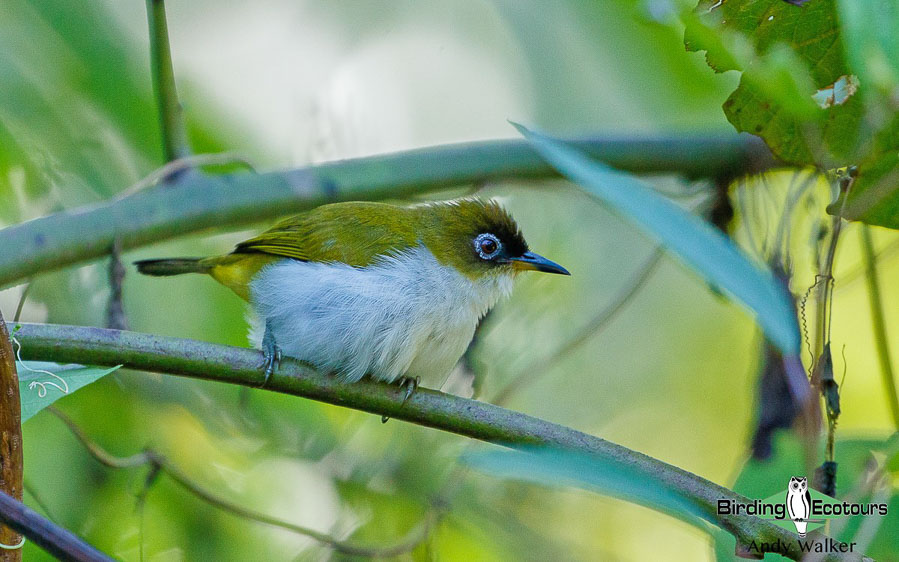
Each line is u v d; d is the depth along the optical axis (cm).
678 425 1360
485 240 997
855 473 748
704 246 409
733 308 1393
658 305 1392
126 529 1091
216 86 1402
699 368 1385
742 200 1038
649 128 1344
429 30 1577
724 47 523
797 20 674
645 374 1373
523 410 1328
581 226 1314
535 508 1219
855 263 1209
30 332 730
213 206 1015
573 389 1352
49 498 1077
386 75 1505
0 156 1161
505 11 1537
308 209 1055
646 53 1275
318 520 1164
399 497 1148
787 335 392
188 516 1136
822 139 718
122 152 1241
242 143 1323
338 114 1344
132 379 1184
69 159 1198
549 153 445
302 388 827
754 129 746
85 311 1177
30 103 1194
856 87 683
